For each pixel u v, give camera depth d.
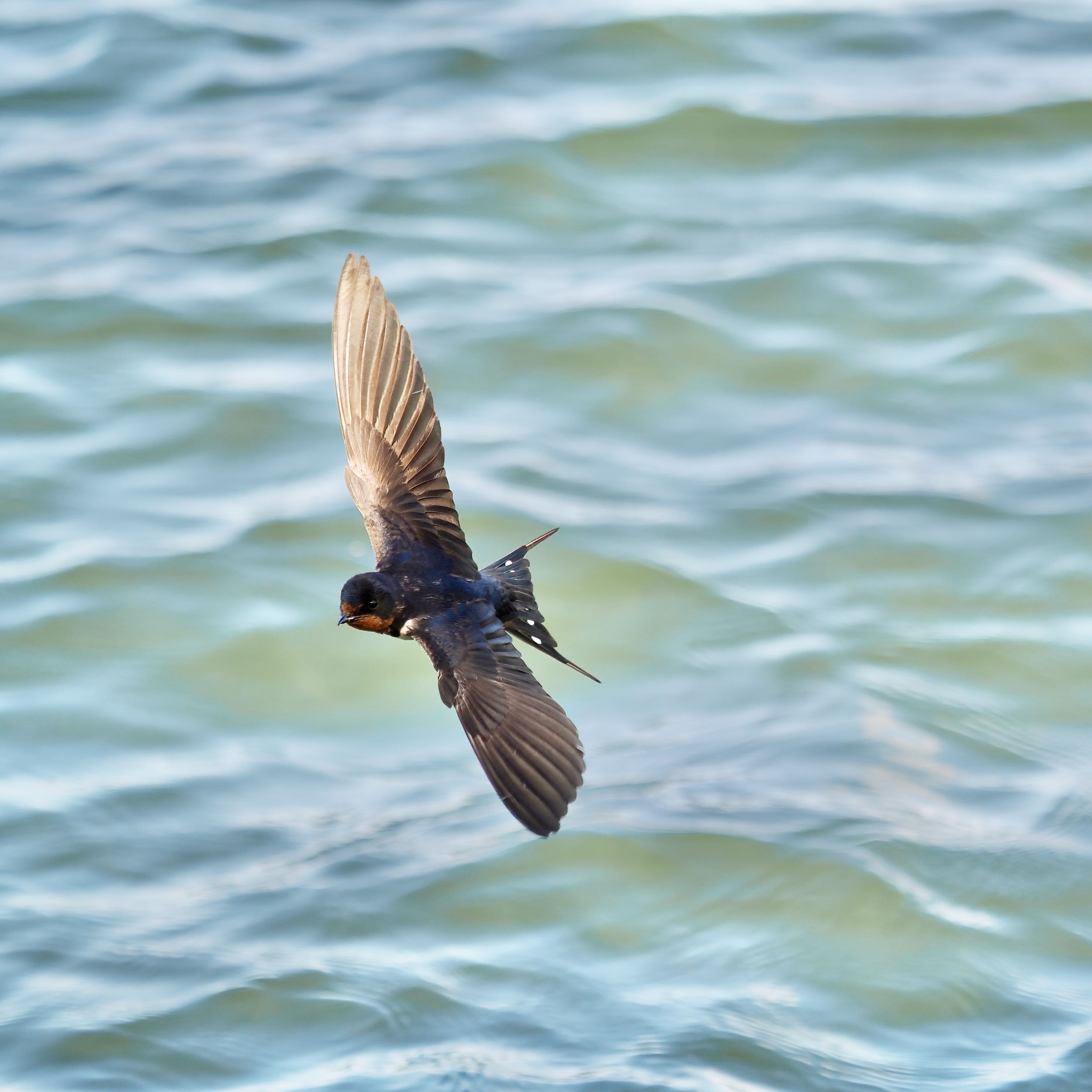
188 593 15.83
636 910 12.20
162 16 26.41
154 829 13.19
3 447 17.92
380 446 6.92
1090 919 12.13
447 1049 10.95
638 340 19.38
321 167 22.80
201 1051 10.99
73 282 20.45
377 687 14.98
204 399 18.55
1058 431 18.38
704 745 14.07
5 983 11.57
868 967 11.70
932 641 15.33
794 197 22.41
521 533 16.53
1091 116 23.53
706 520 16.86
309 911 12.20
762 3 25.86
